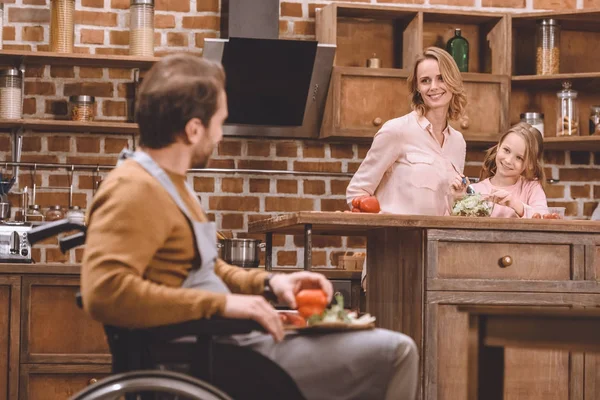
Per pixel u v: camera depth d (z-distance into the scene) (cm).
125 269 200
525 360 351
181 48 539
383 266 393
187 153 227
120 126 504
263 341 228
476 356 223
